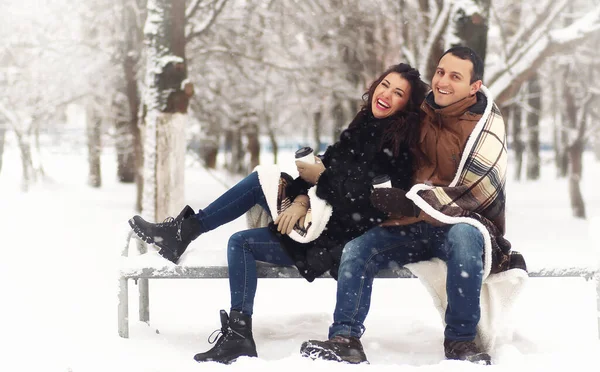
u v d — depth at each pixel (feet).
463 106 11.89
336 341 10.82
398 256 11.69
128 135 65.00
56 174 99.04
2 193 64.03
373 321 14.52
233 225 40.27
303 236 11.76
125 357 11.01
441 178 12.27
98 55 54.95
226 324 11.25
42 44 52.26
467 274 10.85
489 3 30.48
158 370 10.20
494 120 11.77
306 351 10.83
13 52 56.90
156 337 12.55
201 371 10.05
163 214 29.50
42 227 36.73
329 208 11.94
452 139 11.97
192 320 14.49
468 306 10.98
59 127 80.84
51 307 15.33
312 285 20.22
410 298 18.56
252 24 47.93
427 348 12.35
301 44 51.72
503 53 35.55
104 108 67.15
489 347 11.64
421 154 12.29
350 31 47.21
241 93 57.21
